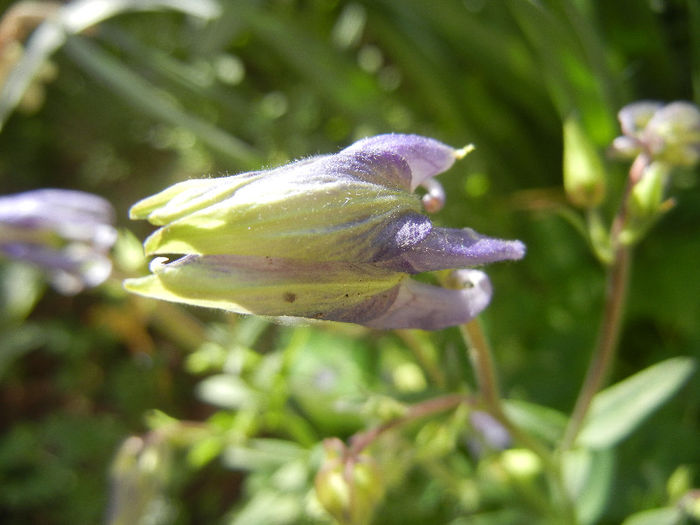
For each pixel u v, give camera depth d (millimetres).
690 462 116
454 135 159
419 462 109
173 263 52
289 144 175
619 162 126
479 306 60
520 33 135
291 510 117
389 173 56
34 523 174
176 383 188
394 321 59
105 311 184
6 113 140
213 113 187
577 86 117
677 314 131
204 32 172
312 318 55
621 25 133
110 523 104
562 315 140
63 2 197
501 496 110
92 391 191
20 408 195
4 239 108
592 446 104
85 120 212
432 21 141
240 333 121
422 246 54
